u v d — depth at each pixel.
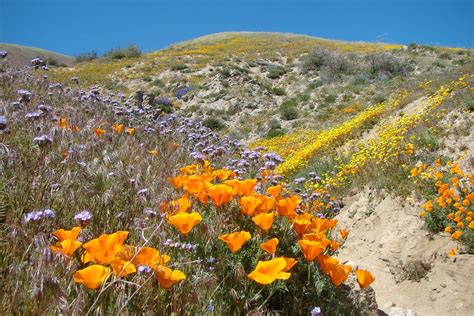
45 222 2.18
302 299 2.23
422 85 16.02
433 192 7.03
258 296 1.99
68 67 38.12
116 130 4.93
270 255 2.31
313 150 13.32
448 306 5.45
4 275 1.69
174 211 2.37
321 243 2.23
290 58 36.09
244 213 2.41
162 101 24.44
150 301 1.72
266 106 26.28
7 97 5.38
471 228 5.78
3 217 2.25
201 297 1.86
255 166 4.96
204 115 25.27
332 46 42.81
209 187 2.42
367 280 1.98
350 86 25.06
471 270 5.60
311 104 23.92
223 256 2.16
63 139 3.71
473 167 7.36
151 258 1.69
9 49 52.03
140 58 39.28
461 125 8.70
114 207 2.63
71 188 2.68
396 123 11.67
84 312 1.50
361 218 7.81
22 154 2.97
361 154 10.00
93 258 1.52
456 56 30.22
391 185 7.88
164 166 4.07
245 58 36.62
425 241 6.35
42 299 1.45
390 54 31.34
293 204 2.44
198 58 37.09
